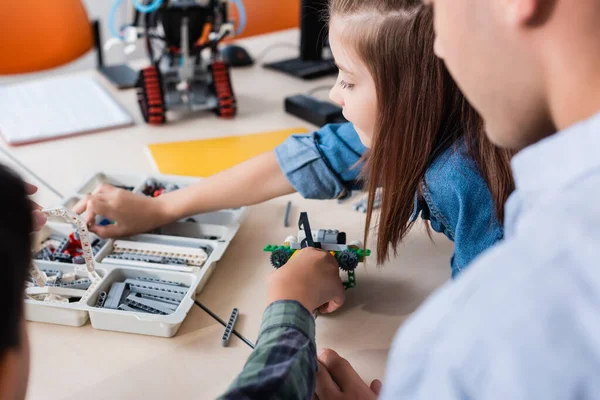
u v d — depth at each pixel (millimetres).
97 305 729
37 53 1796
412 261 840
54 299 732
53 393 621
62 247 838
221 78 1254
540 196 323
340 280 727
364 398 611
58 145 1138
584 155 304
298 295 650
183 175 1032
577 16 297
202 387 634
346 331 717
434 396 294
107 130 1195
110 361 665
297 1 2014
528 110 340
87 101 1287
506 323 278
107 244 827
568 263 276
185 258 808
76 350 680
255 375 524
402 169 714
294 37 1701
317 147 854
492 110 353
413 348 308
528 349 271
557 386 268
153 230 895
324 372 627
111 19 1256
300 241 783
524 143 374
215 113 1274
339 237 783
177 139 1160
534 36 311
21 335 380
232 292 777
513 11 307
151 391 626
